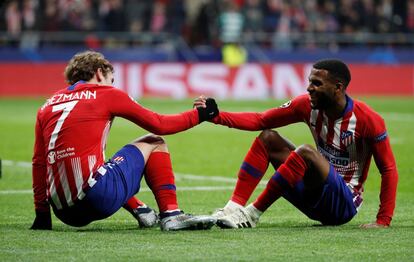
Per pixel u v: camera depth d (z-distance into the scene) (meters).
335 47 46.78
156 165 10.65
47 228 10.91
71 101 10.39
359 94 45.28
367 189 16.05
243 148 23.38
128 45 45.12
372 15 47.78
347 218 10.86
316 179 10.51
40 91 43.47
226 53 44.91
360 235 10.18
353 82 45.31
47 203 10.84
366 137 10.76
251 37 46.12
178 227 10.59
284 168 10.61
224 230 10.64
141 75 43.31
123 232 10.58
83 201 10.20
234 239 9.91
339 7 48.50
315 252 9.09
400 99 42.75
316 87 10.59
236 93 44.00
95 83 10.62
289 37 46.69
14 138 25.67
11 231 10.67
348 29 47.50
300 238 9.97
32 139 25.45
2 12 44.56
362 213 13.00
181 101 40.88
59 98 10.50
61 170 10.25
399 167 19.08
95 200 10.20
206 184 16.62
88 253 9.05
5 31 44.53
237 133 27.97
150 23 46.47
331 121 10.80
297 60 44.97
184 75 43.66
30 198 14.61
